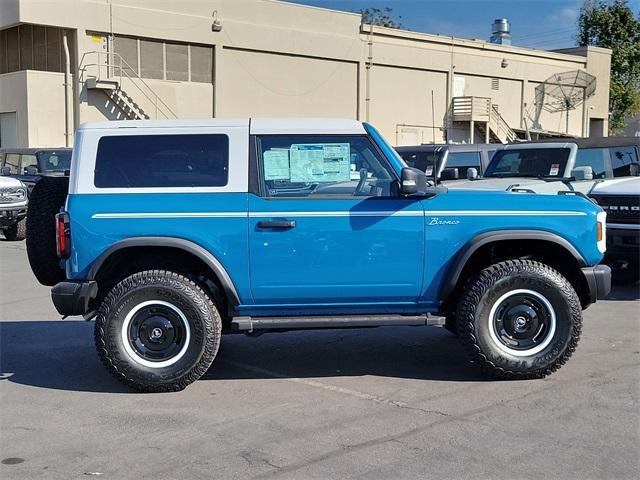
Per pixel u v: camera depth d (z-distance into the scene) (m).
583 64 46.59
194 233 5.55
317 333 7.65
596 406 5.14
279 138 5.69
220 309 5.98
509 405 5.20
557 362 5.73
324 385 5.80
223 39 31.02
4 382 5.98
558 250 5.98
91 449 4.51
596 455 4.29
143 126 5.68
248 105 32.31
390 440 4.57
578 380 5.77
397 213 5.63
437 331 7.69
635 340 7.09
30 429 4.88
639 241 9.12
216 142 5.67
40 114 27.11
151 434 4.75
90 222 5.51
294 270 5.61
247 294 5.65
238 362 6.54
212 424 4.92
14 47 30.19
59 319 8.45
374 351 6.88
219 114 31.25
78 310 5.55
